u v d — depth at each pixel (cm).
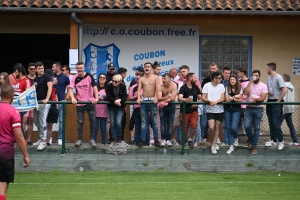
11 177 1795
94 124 2858
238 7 3388
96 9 3341
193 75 2878
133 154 2838
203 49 3706
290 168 2839
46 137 2878
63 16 3409
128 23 3653
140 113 2841
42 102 2822
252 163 2834
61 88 3056
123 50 3666
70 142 2919
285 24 3612
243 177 2633
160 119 2841
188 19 3428
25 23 3666
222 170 2809
